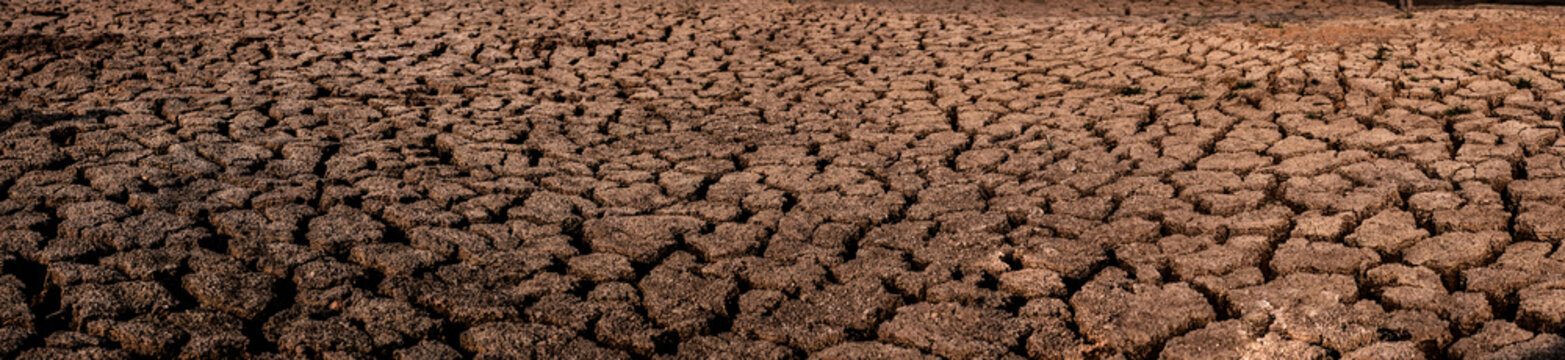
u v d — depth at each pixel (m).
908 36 7.52
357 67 6.57
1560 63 5.61
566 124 5.38
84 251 3.58
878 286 3.43
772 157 4.80
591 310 3.29
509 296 3.36
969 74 6.32
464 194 4.25
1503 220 3.69
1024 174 4.49
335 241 3.72
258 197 4.14
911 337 3.12
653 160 4.76
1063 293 3.36
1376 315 3.12
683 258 3.66
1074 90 5.86
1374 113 5.09
